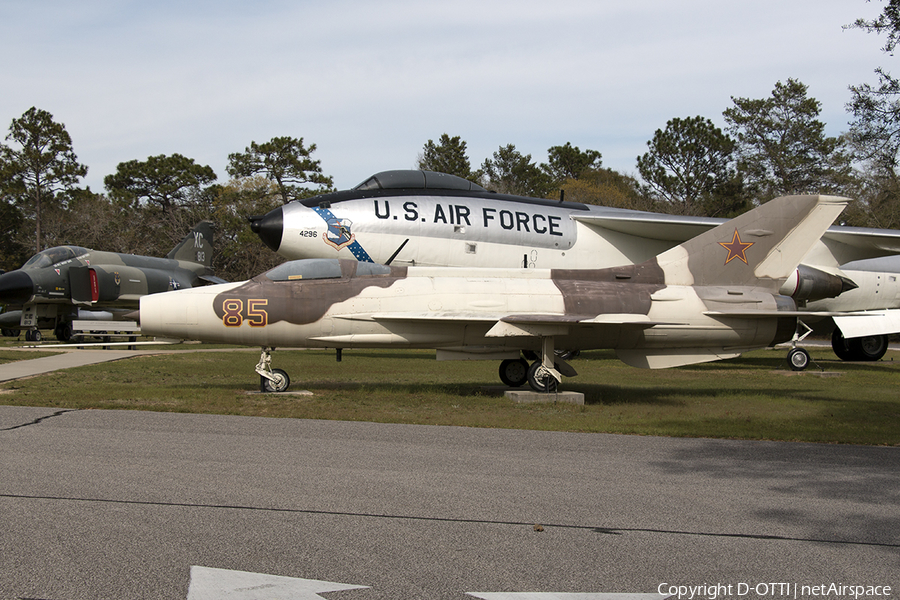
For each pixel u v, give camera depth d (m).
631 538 5.17
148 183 70.56
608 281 15.10
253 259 59.31
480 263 22.33
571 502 6.00
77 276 30.67
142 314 13.31
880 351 27.73
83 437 8.09
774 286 15.58
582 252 23.45
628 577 4.46
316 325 13.68
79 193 71.38
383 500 5.91
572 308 14.30
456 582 4.32
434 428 9.48
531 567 4.58
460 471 6.97
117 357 21.84
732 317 14.92
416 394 13.48
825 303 27.00
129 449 7.53
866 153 16.23
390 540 4.99
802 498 6.34
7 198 63.28
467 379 16.98
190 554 4.64
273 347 13.95
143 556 4.59
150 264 34.88
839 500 6.30
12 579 4.20
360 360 22.73
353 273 14.24
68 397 11.50
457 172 65.25
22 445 7.59
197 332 13.48
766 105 59.25
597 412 11.73
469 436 8.91
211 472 6.66
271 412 10.57
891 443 9.20
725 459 7.90
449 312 13.86
